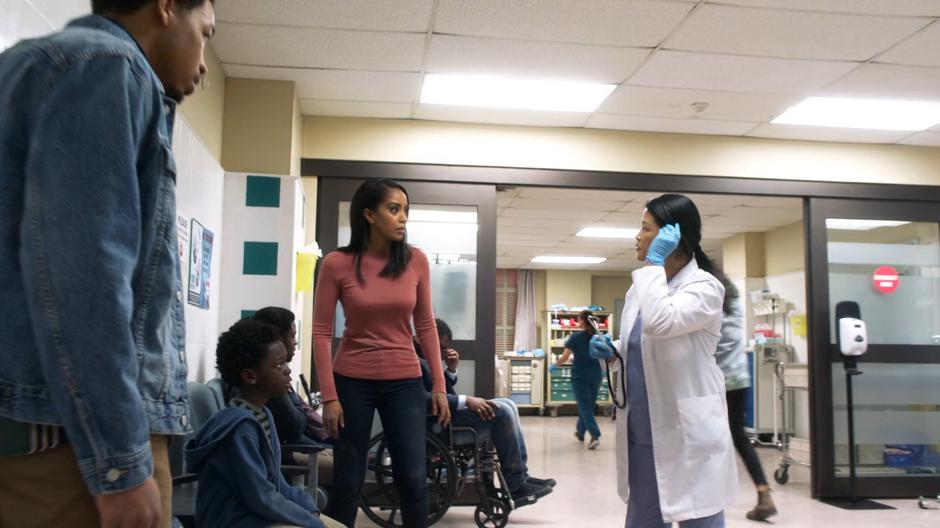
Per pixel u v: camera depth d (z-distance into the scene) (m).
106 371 0.75
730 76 3.98
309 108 4.57
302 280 4.00
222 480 1.72
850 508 4.57
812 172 5.08
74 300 0.74
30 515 0.80
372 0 3.19
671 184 4.94
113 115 0.80
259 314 2.85
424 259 2.42
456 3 3.20
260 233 3.74
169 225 0.92
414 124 4.76
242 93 4.09
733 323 4.18
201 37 1.03
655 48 3.64
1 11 1.40
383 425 2.28
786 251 8.40
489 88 4.22
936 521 4.20
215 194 3.52
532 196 6.95
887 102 4.36
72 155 0.77
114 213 0.78
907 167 5.18
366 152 4.70
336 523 1.93
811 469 4.93
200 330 3.17
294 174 4.27
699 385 1.94
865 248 5.15
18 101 0.80
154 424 0.88
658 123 4.79
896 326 5.11
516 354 12.37
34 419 0.78
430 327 2.41
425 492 2.24
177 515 1.97
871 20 3.29
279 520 1.68
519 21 3.37
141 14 0.96
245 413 1.78
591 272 13.48
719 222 8.23
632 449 2.02
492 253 4.73
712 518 1.92
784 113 4.57
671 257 2.08
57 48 0.81
